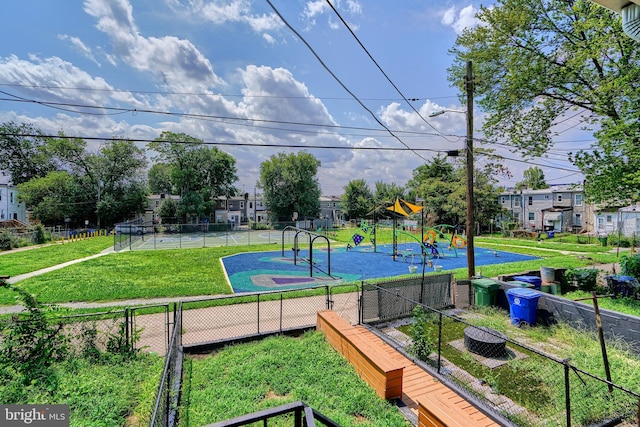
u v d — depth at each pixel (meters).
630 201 11.26
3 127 42.50
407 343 6.25
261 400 4.08
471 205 9.66
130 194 45.22
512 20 11.27
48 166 44.66
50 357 4.85
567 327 6.62
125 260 17.41
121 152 44.44
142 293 9.91
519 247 25.58
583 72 11.19
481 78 12.57
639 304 8.18
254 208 64.19
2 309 8.45
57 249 22.30
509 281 8.80
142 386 4.25
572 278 10.19
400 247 26.42
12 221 31.89
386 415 3.83
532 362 5.22
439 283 8.38
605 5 1.77
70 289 10.48
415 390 4.57
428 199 38.50
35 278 12.30
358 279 13.62
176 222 47.47
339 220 62.06
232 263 17.61
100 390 4.11
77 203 41.91
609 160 10.55
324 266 17.16
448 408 3.44
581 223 37.44
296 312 8.20
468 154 9.76
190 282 11.89
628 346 5.62
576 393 4.16
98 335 6.09
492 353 5.55
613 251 21.73
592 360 5.08
